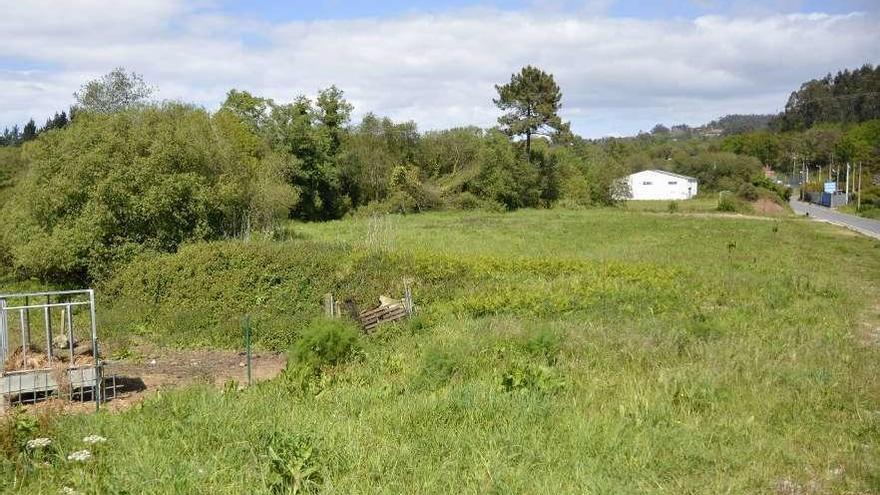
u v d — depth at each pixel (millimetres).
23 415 7945
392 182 60094
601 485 5957
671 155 127375
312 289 19312
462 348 11625
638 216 57062
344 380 10648
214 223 25188
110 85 35312
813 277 21500
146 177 22844
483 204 63969
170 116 26734
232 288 18984
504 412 8055
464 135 69750
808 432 7539
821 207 82000
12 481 6266
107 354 14477
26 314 11398
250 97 53375
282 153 50656
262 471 6121
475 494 5828
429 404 8352
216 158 26875
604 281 19047
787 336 12789
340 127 61969
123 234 22609
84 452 6676
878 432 7520
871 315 16219
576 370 10258
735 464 6594
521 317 15086
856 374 9945
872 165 97562
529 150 70625
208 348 15398
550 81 68125
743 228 43969
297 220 53406
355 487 5926
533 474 6297
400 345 13312
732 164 107812
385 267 20922
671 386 9133
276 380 10992
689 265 24109
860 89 137750
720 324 13625
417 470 6398
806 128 139625
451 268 20984
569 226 44531
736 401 8625
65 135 23406
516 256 25188
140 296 19531
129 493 5875
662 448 6914
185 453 6938
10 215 25391
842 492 6078
